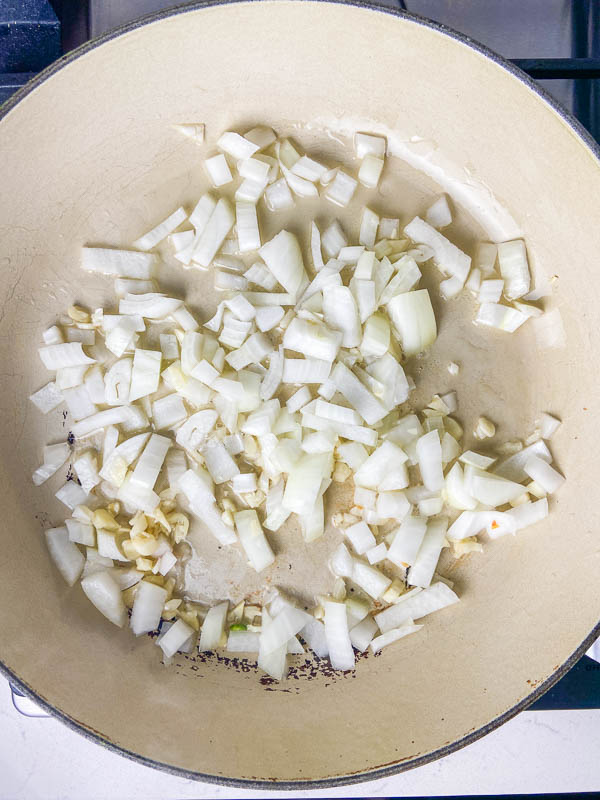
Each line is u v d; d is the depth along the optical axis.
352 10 0.24
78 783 0.31
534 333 0.28
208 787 0.31
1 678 0.31
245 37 0.25
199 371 0.27
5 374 0.27
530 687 0.27
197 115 0.26
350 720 0.28
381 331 0.27
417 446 0.27
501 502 0.27
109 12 0.30
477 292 0.28
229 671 0.28
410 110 0.26
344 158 0.27
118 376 0.27
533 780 0.31
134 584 0.28
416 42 0.25
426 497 0.28
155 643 0.28
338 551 0.28
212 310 0.28
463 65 0.25
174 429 0.28
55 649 0.27
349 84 0.26
